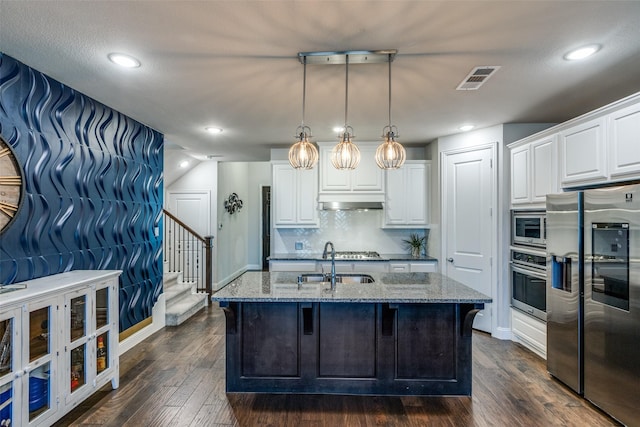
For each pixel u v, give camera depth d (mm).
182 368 3238
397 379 2758
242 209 8570
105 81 2711
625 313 2287
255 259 9102
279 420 2406
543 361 3369
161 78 2656
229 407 2570
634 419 2230
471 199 4273
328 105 3301
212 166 6562
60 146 2752
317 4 1746
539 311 3414
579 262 2680
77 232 2941
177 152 5699
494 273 4035
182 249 6574
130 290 3709
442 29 1987
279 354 2787
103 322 2738
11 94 2324
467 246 4309
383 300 2373
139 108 3391
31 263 2484
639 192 2178
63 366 2273
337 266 4695
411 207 4898
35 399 2113
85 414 2469
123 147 3607
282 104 3271
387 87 2854
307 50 2229
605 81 2744
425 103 3248
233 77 2648
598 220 2508
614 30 1993
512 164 3844
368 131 4309
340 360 2779
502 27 1959
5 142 2244
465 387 2730
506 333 3969
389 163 2486
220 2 1720
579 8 1779
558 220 2926
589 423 2367
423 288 2723
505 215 3955
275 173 5062
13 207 2307
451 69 2516
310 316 2762
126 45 2145
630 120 2342
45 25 1910
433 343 2752
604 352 2455
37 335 2123
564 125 2969
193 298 5367
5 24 1895
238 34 2027
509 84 2799
